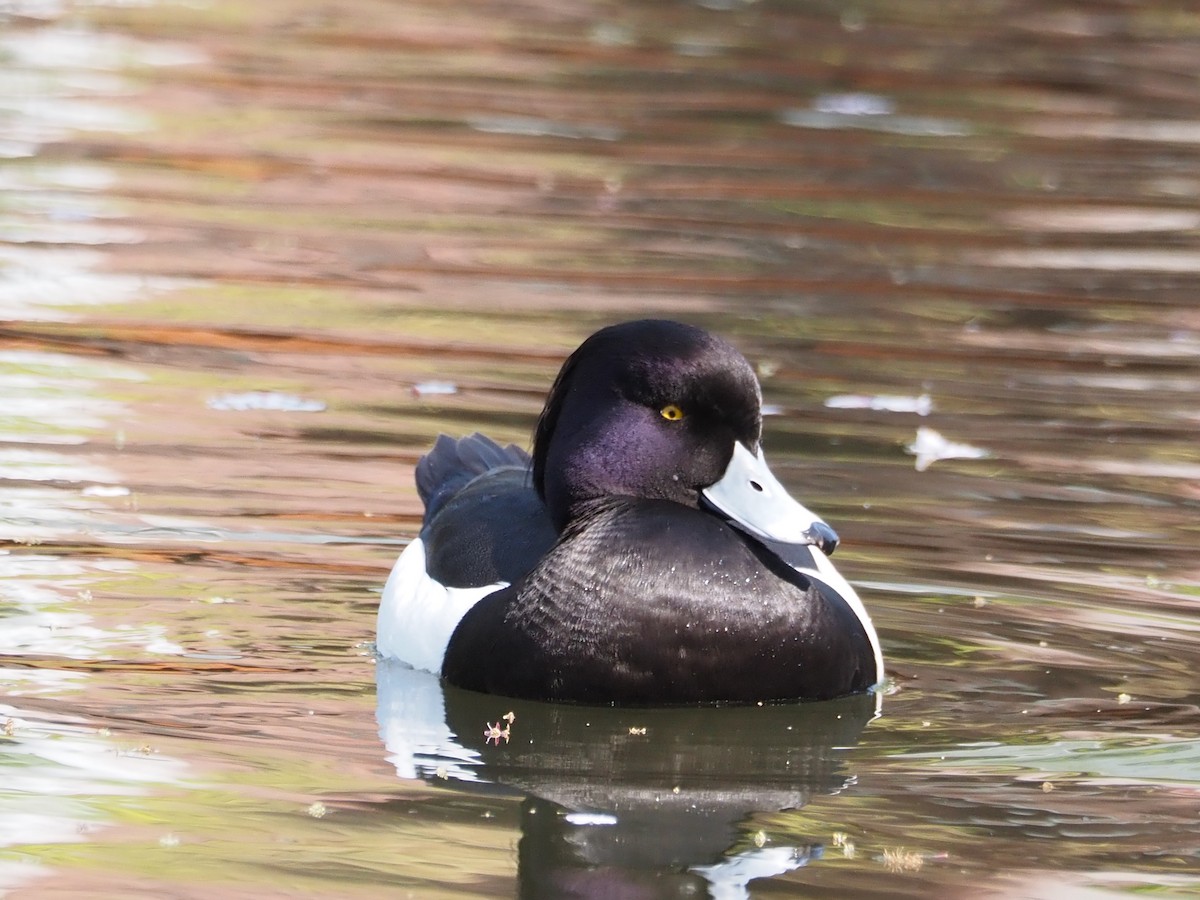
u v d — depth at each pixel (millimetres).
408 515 11016
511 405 13141
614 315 15438
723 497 8438
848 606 8758
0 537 10391
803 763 7766
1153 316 15867
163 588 9773
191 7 29188
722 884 6512
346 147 21344
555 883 6496
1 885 6387
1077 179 20781
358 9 29641
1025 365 14445
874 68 26172
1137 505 11430
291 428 12570
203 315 15227
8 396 13055
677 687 8250
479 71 25422
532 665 8312
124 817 7008
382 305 15664
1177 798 7406
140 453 11930
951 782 7586
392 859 6676
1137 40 28203
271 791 7305
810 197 19734
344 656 9000
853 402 13438
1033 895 6457
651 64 26141
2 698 8242
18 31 26766
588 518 8484
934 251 17812
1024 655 9125
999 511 11273
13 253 16766
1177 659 9109
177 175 19922
